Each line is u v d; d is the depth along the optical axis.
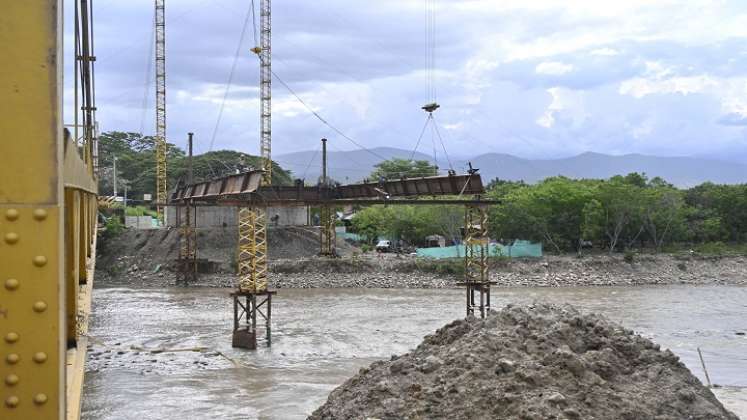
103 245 99.94
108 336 47.50
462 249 99.81
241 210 48.84
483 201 48.25
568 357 14.12
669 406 13.43
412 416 13.16
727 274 94.50
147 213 131.62
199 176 147.88
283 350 42.41
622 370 14.70
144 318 56.56
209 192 63.84
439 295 74.94
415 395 13.94
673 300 70.88
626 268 94.88
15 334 4.40
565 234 106.81
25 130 4.40
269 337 43.66
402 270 88.94
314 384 33.50
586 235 102.31
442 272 88.38
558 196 106.81
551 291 79.44
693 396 13.84
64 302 4.64
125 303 67.31
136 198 150.88
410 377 15.05
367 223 116.62
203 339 46.31
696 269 96.25
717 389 31.16
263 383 33.69
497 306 65.31
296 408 28.98
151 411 28.53
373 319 55.91
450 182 47.62
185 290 80.06
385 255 98.38
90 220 23.06
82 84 23.67
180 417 27.64
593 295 75.50
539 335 15.41
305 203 46.69
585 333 15.88
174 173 148.25
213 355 40.62
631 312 61.09
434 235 115.50
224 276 88.19
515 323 16.47
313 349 42.72
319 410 15.90
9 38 4.37
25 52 4.39
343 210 147.00
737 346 43.69
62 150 4.58
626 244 111.50
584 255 103.50
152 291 79.12
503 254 98.69
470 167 45.66
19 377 4.42
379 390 14.77
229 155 155.12
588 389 13.46
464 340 16.16
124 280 89.75
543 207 105.88
